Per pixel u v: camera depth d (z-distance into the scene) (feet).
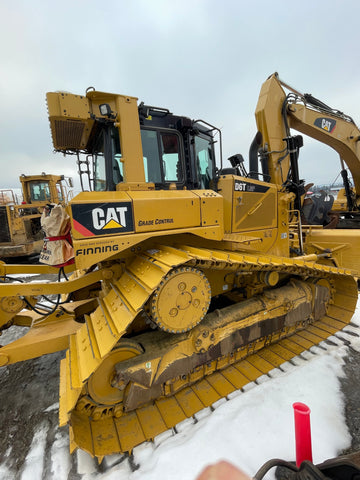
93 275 9.06
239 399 8.45
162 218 8.04
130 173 8.63
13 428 8.39
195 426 7.68
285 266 10.06
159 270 7.24
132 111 8.61
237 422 7.59
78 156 12.88
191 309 7.88
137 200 7.63
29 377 11.05
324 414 7.86
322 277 12.87
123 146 8.48
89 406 7.50
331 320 13.11
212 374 9.69
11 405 9.45
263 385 9.05
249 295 11.17
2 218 31.53
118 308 7.22
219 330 8.82
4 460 7.27
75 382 6.47
